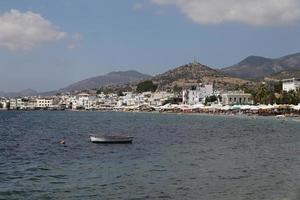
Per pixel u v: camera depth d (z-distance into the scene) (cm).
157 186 3347
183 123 14612
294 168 4191
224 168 4206
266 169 4131
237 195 3033
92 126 13038
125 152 5738
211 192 3128
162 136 8656
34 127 12556
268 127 11650
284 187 3278
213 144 6806
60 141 7562
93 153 5650
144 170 4116
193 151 5753
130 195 3056
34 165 4519
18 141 7619
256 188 3250
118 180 3597
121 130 10906
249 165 4397
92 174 3903
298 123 13675
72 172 4028
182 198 2961
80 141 7556
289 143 6956
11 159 5034
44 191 3206
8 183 3509
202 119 18288
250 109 19962
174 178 3675
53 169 4228
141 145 6731
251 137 8275
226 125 12912
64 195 3077
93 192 3159
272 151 5728
